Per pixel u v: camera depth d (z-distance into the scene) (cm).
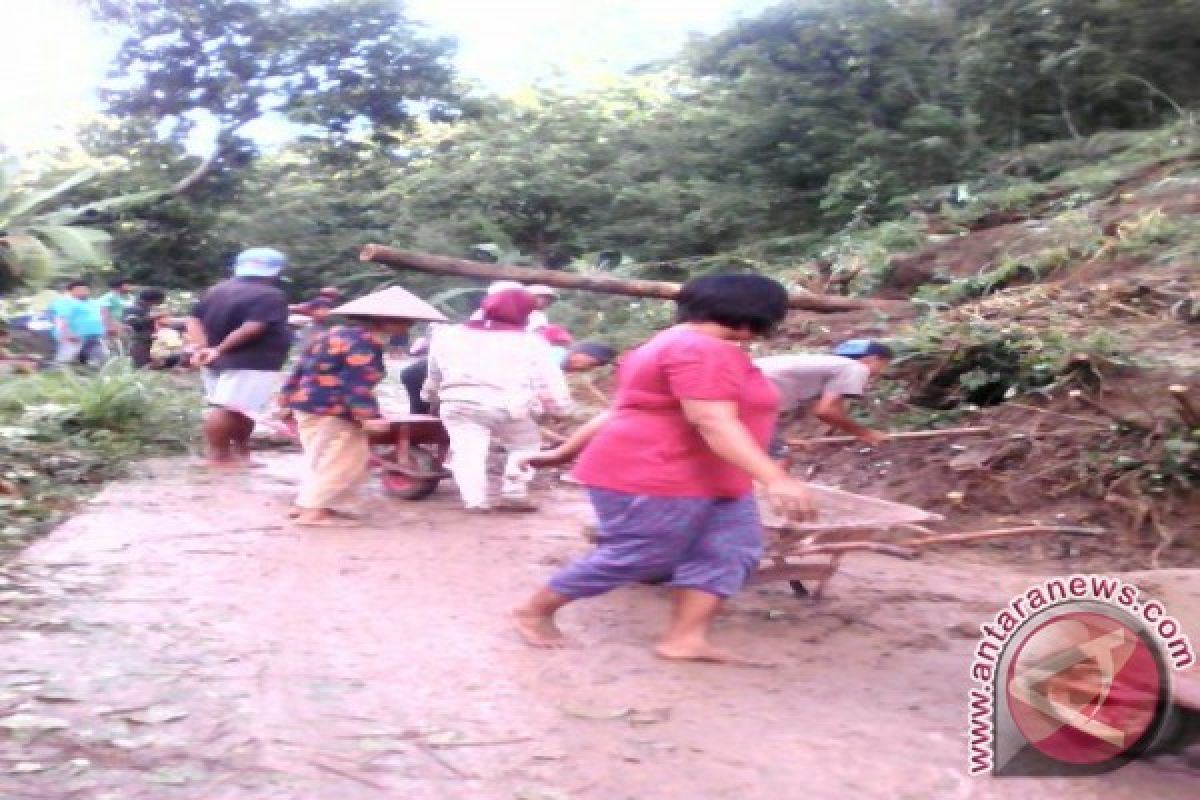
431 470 841
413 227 2648
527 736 395
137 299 1570
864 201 1933
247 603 539
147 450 992
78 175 1123
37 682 422
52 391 1056
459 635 504
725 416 441
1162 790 368
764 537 538
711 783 364
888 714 431
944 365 946
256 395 930
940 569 683
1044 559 712
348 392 709
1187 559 695
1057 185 1559
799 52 2105
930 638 532
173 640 480
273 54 2650
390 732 393
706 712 425
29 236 1043
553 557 646
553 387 781
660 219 2231
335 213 2914
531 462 555
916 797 359
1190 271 1080
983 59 2041
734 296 462
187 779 349
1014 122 2091
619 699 434
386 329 727
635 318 1664
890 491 827
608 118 2650
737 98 2175
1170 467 751
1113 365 870
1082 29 2000
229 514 742
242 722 395
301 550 647
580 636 511
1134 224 1225
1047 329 948
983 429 841
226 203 2828
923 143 1917
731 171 2253
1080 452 801
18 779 344
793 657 498
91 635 482
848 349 653
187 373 1440
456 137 2786
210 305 935
